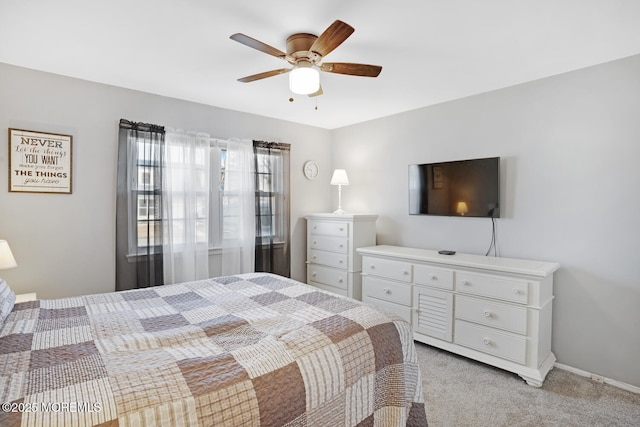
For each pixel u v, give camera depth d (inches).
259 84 117.5
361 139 169.9
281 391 46.1
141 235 122.3
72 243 111.3
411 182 145.3
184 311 70.8
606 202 98.7
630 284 95.1
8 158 100.5
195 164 134.8
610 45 87.9
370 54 93.4
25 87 102.8
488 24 77.4
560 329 107.6
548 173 109.7
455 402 87.9
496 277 102.3
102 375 43.2
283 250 164.2
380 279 134.2
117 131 119.4
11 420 33.8
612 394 92.4
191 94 128.3
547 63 99.2
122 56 95.0
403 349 66.0
